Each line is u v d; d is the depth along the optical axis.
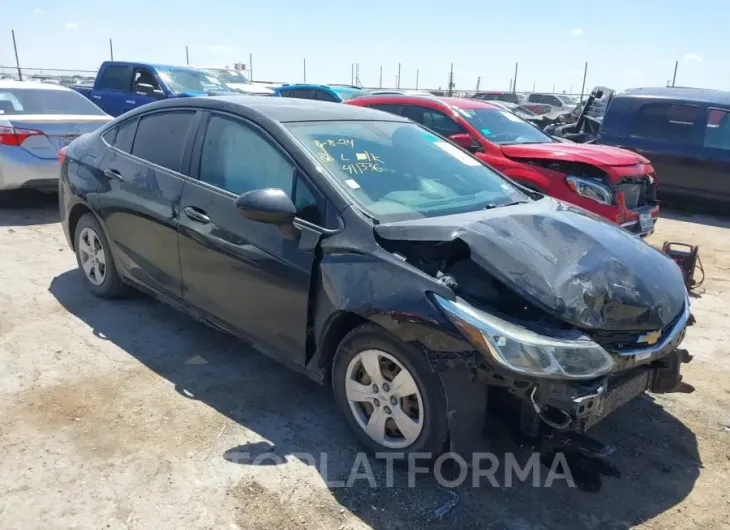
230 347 4.34
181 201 3.91
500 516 2.80
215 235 3.65
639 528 2.76
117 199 4.43
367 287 2.92
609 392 2.85
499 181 4.13
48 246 6.52
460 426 2.77
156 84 12.51
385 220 3.15
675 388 3.21
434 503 2.86
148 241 4.22
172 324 4.66
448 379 2.73
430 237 2.93
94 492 2.84
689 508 2.90
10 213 7.93
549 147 7.00
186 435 3.30
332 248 3.11
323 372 3.31
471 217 3.25
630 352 2.86
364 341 3.01
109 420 3.40
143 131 4.46
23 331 4.44
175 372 3.96
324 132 3.68
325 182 3.28
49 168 7.47
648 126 10.45
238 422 3.44
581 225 3.42
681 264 6.04
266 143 3.59
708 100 9.94
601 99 12.24
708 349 4.71
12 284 5.34
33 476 2.93
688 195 10.22
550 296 2.76
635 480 3.09
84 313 4.79
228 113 3.86
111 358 4.11
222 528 2.66
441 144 4.29
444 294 2.74
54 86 8.76
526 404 2.74
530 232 3.15
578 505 2.89
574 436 2.79
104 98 13.31
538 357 2.59
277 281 3.33
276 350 3.51
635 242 3.46
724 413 3.76
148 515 2.72
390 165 3.69
